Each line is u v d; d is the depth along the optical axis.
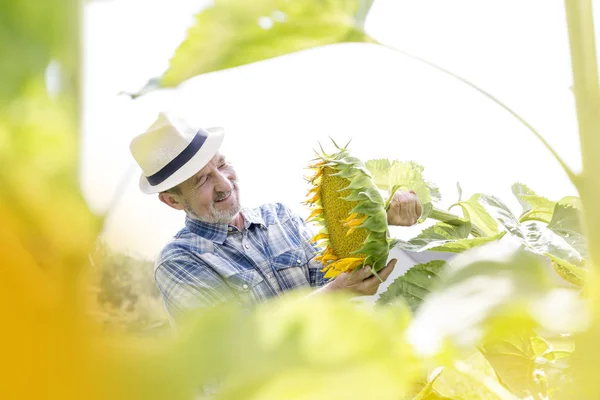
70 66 0.09
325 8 0.19
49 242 0.09
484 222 0.69
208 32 0.17
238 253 2.13
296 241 2.19
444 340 0.14
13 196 0.09
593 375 0.14
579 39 0.18
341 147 0.93
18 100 0.09
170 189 2.13
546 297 0.14
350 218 0.86
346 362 0.10
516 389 0.34
